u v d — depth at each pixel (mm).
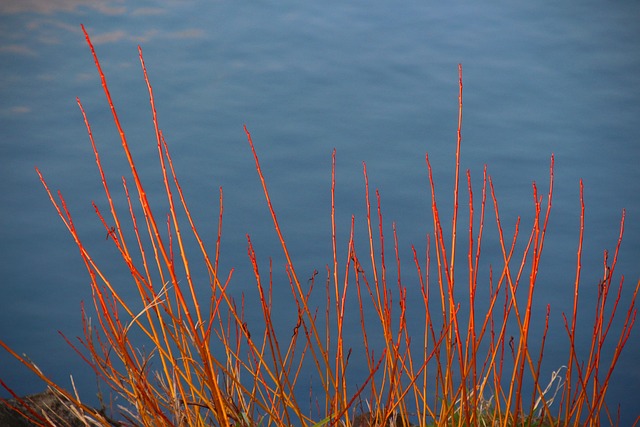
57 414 3047
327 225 9680
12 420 2938
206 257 2379
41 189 10469
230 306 2490
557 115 13438
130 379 2449
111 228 2291
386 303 2393
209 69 15125
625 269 8805
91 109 13297
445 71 15273
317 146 12000
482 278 8391
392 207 10180
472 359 2273
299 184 10805
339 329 2432
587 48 16406
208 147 11906
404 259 8812
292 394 2432
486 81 14836
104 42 16359
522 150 12102
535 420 2865
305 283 8250
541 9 18719
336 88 14320
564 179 11164
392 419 2600
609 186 10906
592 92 14406
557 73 15367
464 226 9672
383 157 11703
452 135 12586
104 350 2641
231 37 16625
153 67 15172
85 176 10945
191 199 10336
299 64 15445
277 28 17234
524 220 9867
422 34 17203
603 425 5793
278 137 12305
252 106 13484
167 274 8383
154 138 12258
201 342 2311
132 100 13680
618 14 18281
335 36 16812
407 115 13289
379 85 14547
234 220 9789
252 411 2615
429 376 4973
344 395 2439
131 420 2670
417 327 7215
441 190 10703
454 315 2227
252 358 2748
